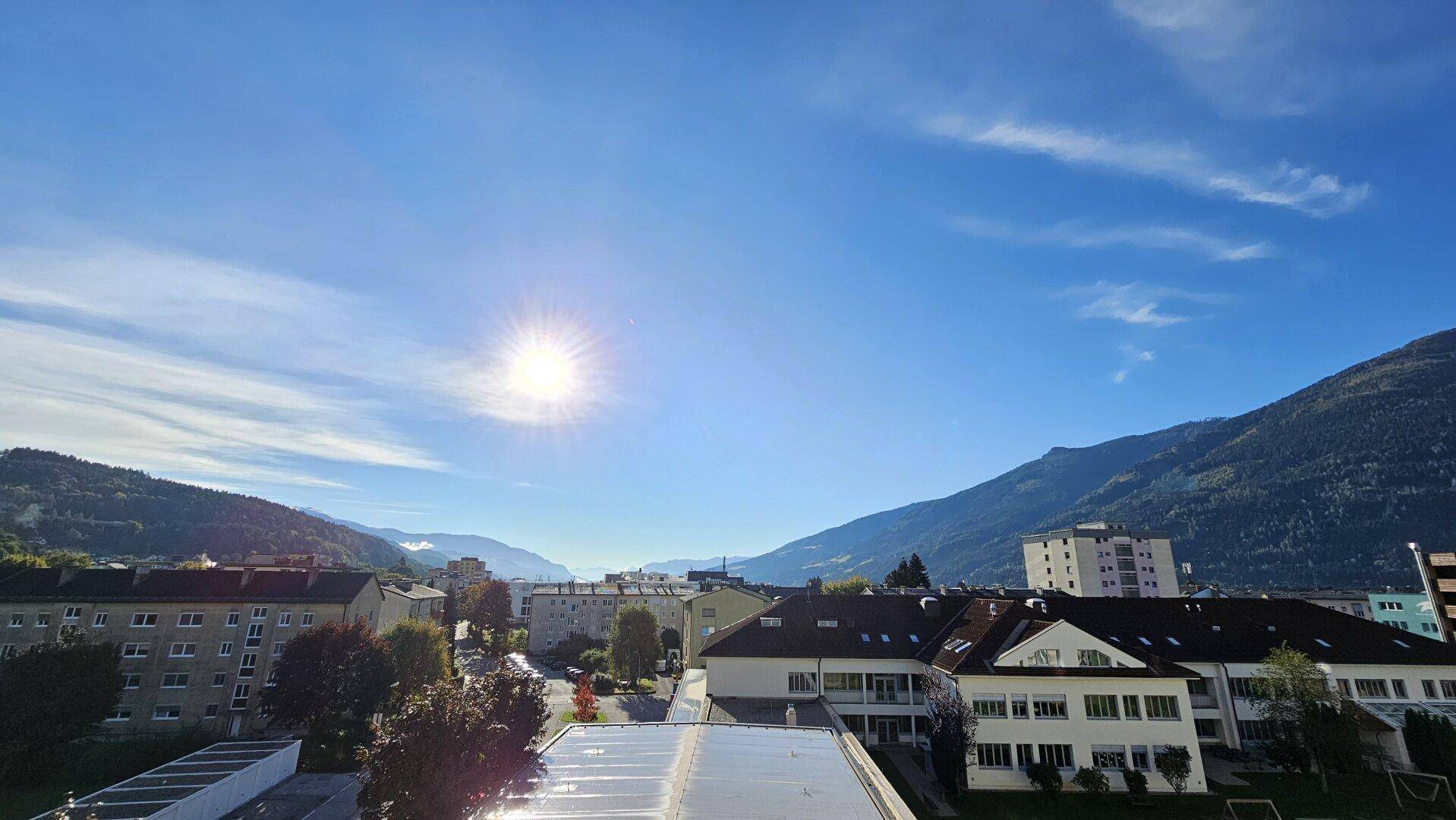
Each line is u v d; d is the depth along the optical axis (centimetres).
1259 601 5175
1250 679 4459
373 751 2567
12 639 5434
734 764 2325
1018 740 3734
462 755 2545
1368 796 3662
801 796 2008
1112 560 12788
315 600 6131
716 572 17262
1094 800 3547
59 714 4422
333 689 5131
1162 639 4778
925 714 4488
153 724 5522
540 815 1831
